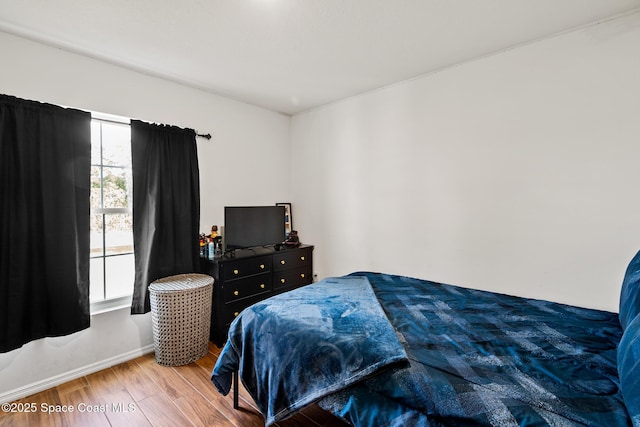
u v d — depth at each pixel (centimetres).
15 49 200
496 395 106
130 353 251
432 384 114
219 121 316
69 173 213
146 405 192
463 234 252
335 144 342
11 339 190
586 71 196
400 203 291
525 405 101
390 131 295
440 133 262
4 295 190
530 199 219
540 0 170
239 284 287
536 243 218
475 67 241
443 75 258
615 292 191
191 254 283
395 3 171
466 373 119
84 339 228
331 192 348
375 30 199
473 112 243
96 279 247
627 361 98
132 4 169
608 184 191
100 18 183
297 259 346
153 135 259
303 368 143
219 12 178
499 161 232
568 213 205
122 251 261
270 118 367
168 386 212
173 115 281
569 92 203
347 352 136
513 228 227
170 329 234
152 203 256
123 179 260
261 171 357
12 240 192
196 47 219
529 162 219
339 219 342
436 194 267
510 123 226
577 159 201
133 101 256
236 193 333
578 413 96
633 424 83
